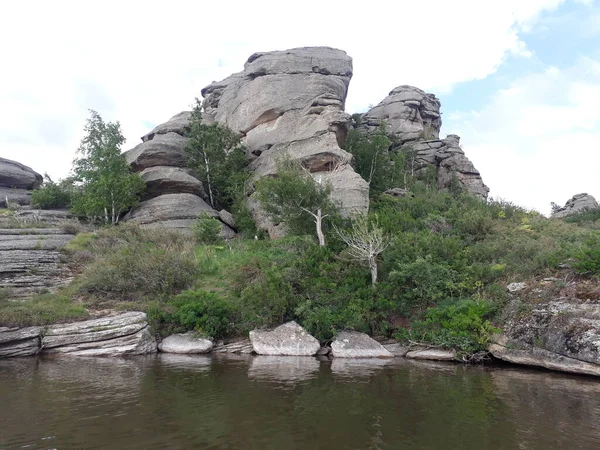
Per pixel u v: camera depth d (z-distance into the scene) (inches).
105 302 828.6
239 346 736.3
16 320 703.7
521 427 336.2
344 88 1931.6
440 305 748.0
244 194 1487.5
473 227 1099.3
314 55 1995.6
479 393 445.7
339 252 978.1
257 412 368.2
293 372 548.1
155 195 1504.7
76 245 1092.5
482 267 789.2
